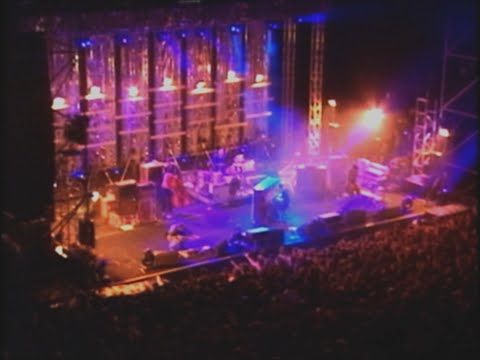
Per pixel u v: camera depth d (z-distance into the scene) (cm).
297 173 4891
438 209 4747
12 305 3303
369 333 3306
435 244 4106
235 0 4803
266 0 4894
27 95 3647
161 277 4028
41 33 3694
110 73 4744
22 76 3631
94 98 4709
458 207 4800
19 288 3362
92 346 3166
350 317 3412
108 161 4816
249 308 3534
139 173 4859
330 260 3916
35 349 3155
